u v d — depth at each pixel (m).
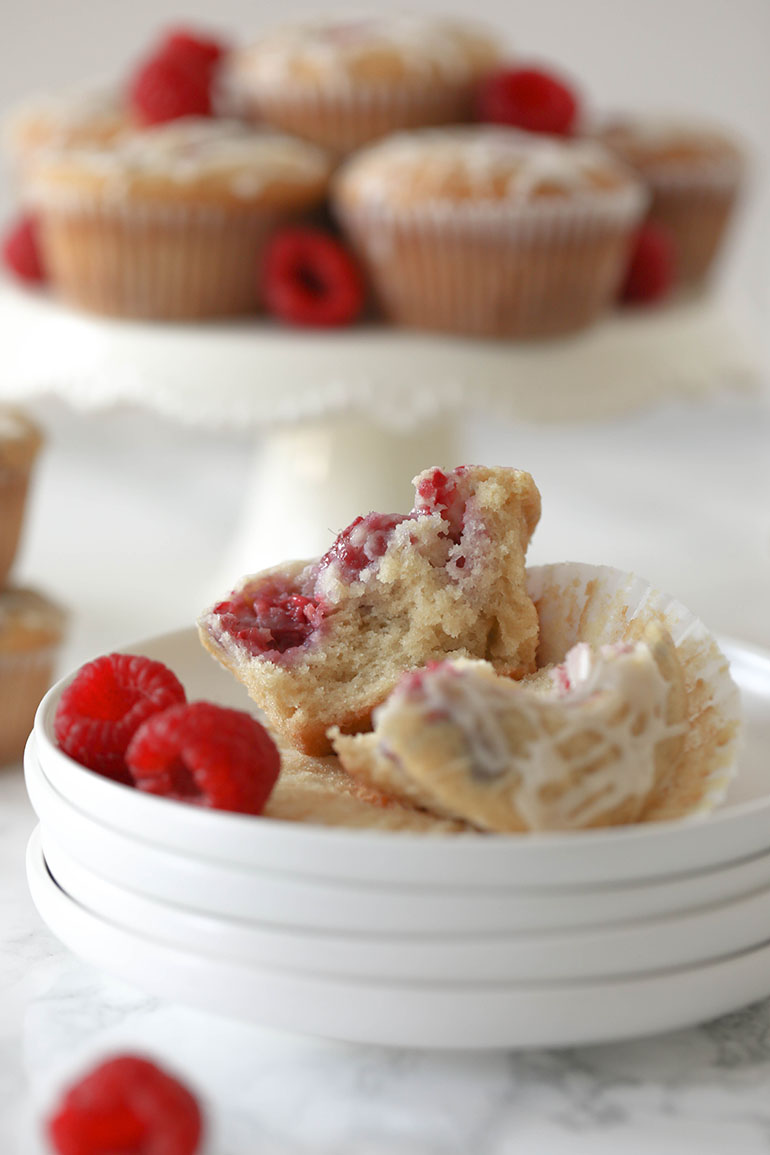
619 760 0.38
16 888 0.46
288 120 0.65
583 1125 0.35
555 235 0.58
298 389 0.58
